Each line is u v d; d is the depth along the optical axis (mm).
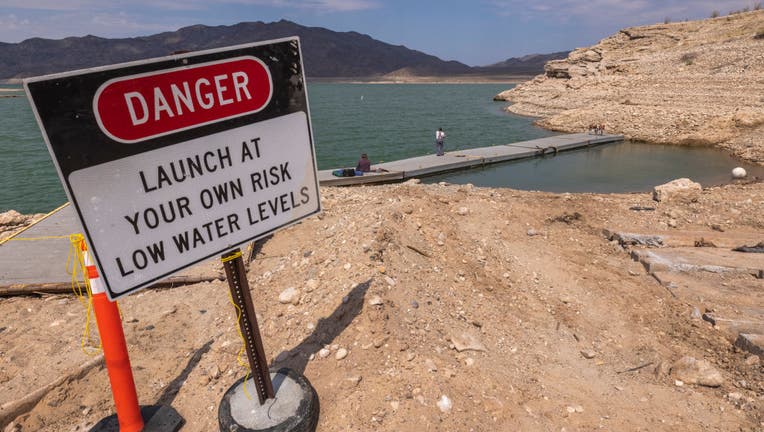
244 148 3516
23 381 4812
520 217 9844
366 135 41500
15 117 69062
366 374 4445
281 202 3910
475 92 154250
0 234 10250
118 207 2906
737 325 5957
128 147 2857
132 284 3080
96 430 4070
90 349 5344
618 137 32312
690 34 66375
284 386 4156
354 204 10031
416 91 168875
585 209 10789
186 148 3154
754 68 41531
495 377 4727
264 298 6121
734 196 12062
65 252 7984
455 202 10281
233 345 5059
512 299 6535
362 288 5305
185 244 3303
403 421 3936
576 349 5637
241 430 3715
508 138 37969
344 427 3928
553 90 65062
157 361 5184
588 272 7688
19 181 25453
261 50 3420
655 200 11906
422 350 4805
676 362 5281
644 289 7113
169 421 4156
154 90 2887
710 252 8211
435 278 6230
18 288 6578
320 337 4945
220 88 3234
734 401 4719
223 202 3469
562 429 4180
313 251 6879
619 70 60125
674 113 34750
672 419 4457
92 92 2615
